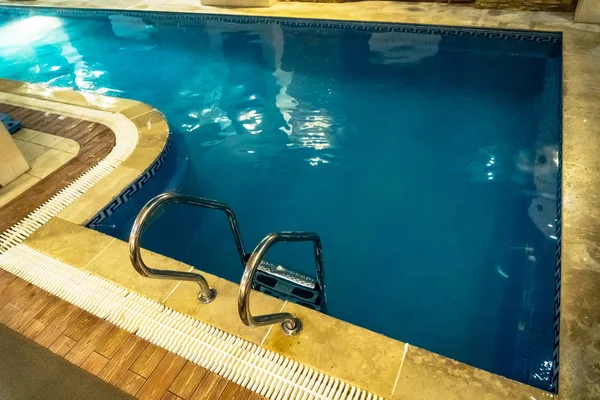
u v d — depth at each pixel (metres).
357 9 6.71
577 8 5.27
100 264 2.73
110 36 8.12
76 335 2.30
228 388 1.98
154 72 6.68
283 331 2.16
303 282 2.62
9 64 7.54
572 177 3.05
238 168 4.61
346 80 5.67
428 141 4.57
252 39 7.13
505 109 4.72
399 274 3.41
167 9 7.93
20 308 2.50
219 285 2.47
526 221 3.46
